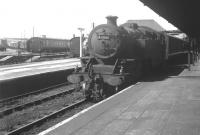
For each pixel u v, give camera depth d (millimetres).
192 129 8297
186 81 18312
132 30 19844
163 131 8195
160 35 24250
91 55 17734
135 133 8102
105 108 11195
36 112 13492
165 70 26719
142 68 20016
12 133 9906
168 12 24641
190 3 21156
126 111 10648
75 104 14578
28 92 19719
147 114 10141
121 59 17000
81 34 28906
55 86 21938
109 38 17219
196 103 11703
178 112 10305
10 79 17984
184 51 40406
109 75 16250
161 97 13102
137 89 15398
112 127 8734
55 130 8562
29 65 36344
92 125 8992
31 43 62812
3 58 47906
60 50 68250
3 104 15297
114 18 17781
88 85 16219
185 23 32531
